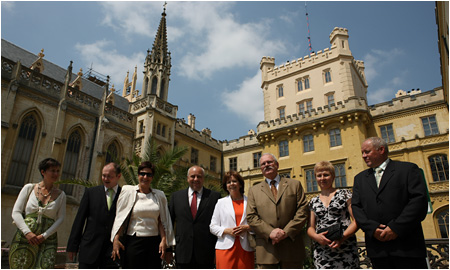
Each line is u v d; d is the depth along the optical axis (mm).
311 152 26453
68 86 21688
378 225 4078
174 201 6293
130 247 5211
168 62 29234
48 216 5523
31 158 18594
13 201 16938
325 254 4809
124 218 5301
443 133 22250
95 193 5633
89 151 21828
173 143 26984
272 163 5730
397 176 4273
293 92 32344
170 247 5844
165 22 31031
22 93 18891
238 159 33188
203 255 5660
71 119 21281
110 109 24328
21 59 22625
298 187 5512
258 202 5453
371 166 4723
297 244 5027
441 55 14781
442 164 21891
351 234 4648
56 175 5773
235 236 5473
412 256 3773
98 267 5102
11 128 17891
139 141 24703
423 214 3875
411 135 23906
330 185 5359
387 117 25391
